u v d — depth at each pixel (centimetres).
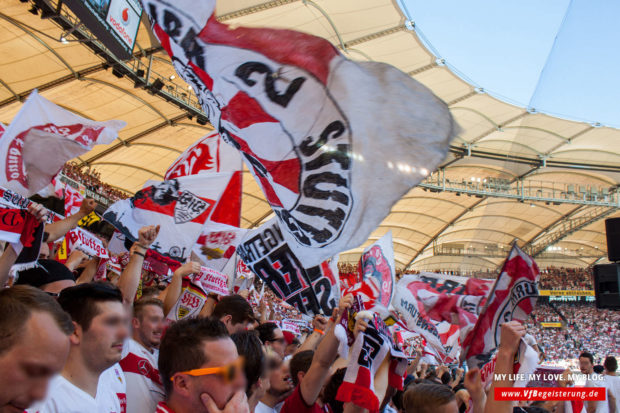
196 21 266
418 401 266
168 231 475
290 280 477
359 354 258
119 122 394
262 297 845
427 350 887
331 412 337
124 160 2514
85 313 204
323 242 261
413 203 3669
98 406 208
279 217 277
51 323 142
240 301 360
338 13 1966
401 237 4338
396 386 282
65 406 192
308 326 841
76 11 1100
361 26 2077
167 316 373
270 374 319
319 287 478
